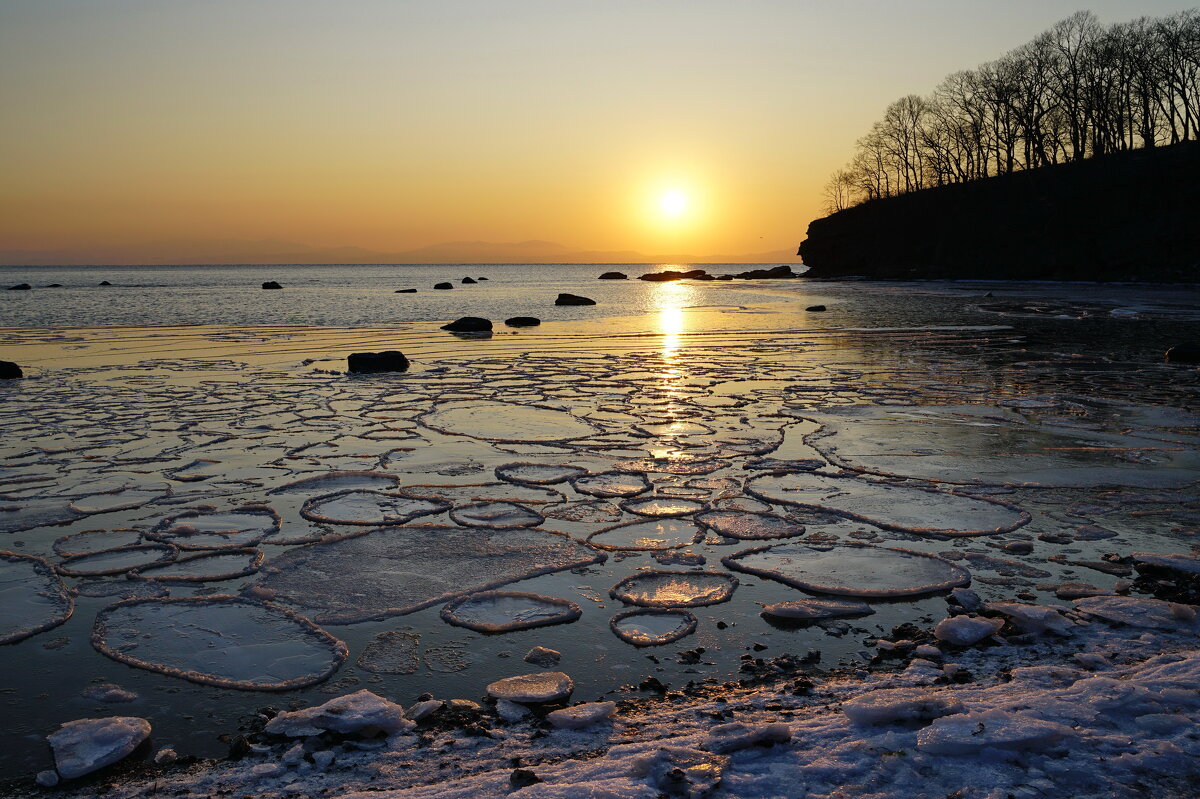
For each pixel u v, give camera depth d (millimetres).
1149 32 60094
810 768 3055
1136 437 9133
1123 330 22969
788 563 5504
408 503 6855
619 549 5812
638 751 3258
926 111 80750
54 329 24422
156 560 5617
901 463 8062
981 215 69312
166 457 8391
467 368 15320
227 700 3854
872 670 4062
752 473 7727
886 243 79312
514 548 5816
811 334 22594
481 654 4293
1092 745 3145
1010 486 7227
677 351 18328
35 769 3299
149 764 3316
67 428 9828
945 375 14133
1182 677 3654
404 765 3242
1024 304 34938
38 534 6125
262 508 6688
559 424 10031
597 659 4223
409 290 56344
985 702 3490
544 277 116812
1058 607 4738
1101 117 62531
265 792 3068
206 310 34469
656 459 8297
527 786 2982
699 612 4793
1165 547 5723
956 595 4883
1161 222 53719
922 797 2863
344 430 9711
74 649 4367
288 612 4797
